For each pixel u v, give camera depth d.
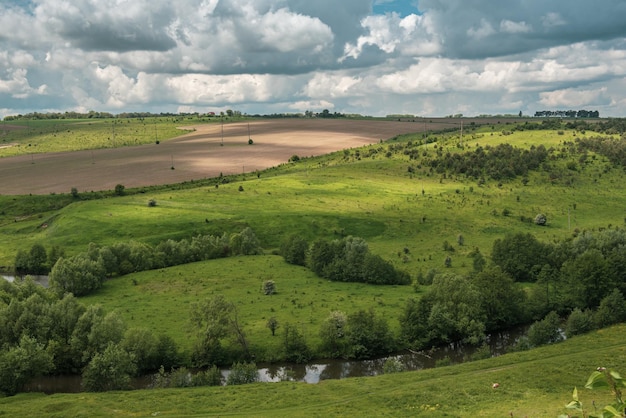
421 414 57.38
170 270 136.62
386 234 173.88
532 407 56.84
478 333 90.44
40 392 74.31
